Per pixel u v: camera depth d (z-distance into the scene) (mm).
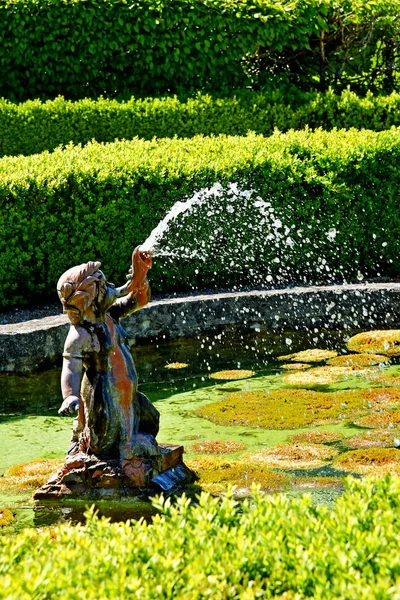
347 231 11805
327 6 16344
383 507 4098
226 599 3447
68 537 4008
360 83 17359
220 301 10508
